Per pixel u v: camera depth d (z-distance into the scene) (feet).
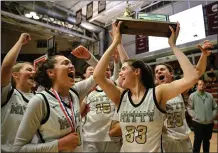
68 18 26.50
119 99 4.53
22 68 5.50
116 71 7.07
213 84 19.15
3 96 4.89
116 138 6.90
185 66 3.84
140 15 4.21
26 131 3.42
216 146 13.44
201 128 11.04
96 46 30.04
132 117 4.10
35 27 25.52
